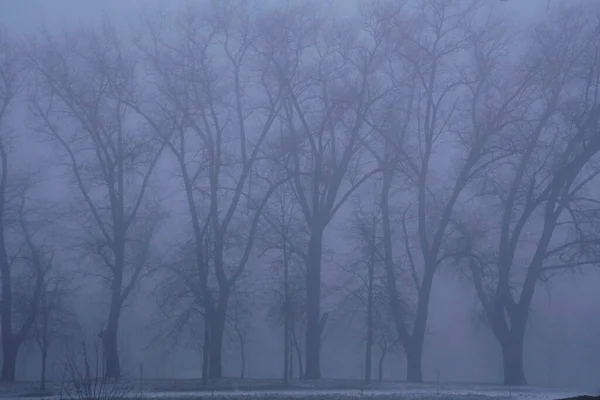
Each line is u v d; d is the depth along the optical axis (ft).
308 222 138.21
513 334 133.18
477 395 99.04
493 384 128.67
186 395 94.99
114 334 131.23
